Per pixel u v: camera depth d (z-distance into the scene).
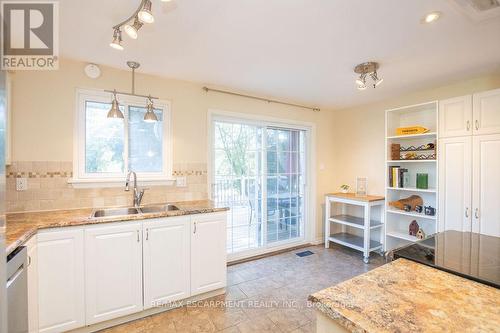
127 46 2.10
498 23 1.74
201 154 3.05
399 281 0.96
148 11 1.32
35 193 2.23
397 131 3.24
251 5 1.56
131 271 2.03
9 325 1.25
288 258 3.49
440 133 2.78
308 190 4.15
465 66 2.49
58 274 1.78
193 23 1.75
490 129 2.41
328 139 4.35
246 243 3.52
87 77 2.42
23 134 2.17
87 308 1.88
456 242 1.49
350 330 0.70
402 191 3.48
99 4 1.54
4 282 0.92
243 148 3.50
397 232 3.38
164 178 2.77
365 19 1.71
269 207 3.75
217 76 2.80
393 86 3.10
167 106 2.85
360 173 4.02
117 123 2.59
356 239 3.85
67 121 2.34
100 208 2.43
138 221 2.06
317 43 2.04
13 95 2.13
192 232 2.30
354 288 0.90
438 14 1.64
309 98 3.66
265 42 2.04
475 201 2.50
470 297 0.85
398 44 2.06
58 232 1.78
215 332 1.93
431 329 0.67
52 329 1.77
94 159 2.49
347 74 2.73
